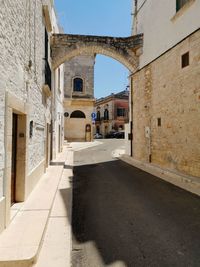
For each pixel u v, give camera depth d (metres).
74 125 29.47
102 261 3.30
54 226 4.48
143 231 4.25
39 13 7.43
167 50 10.06
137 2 14.41
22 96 5.18
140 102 13.23
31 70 6.09
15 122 5.44
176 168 9.46
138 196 6.52
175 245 3.73
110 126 48.41
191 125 8.41
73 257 3.40
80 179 8.86
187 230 4.27
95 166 12.06
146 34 12.95
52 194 6.15
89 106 29.62
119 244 3.79
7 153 4.00
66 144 24.55
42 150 8.70
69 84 29.14
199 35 7.96
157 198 6.32
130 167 11.73
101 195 6.66
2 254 3.17
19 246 3.38
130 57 13.94
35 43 6.66
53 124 12.95
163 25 10.73
